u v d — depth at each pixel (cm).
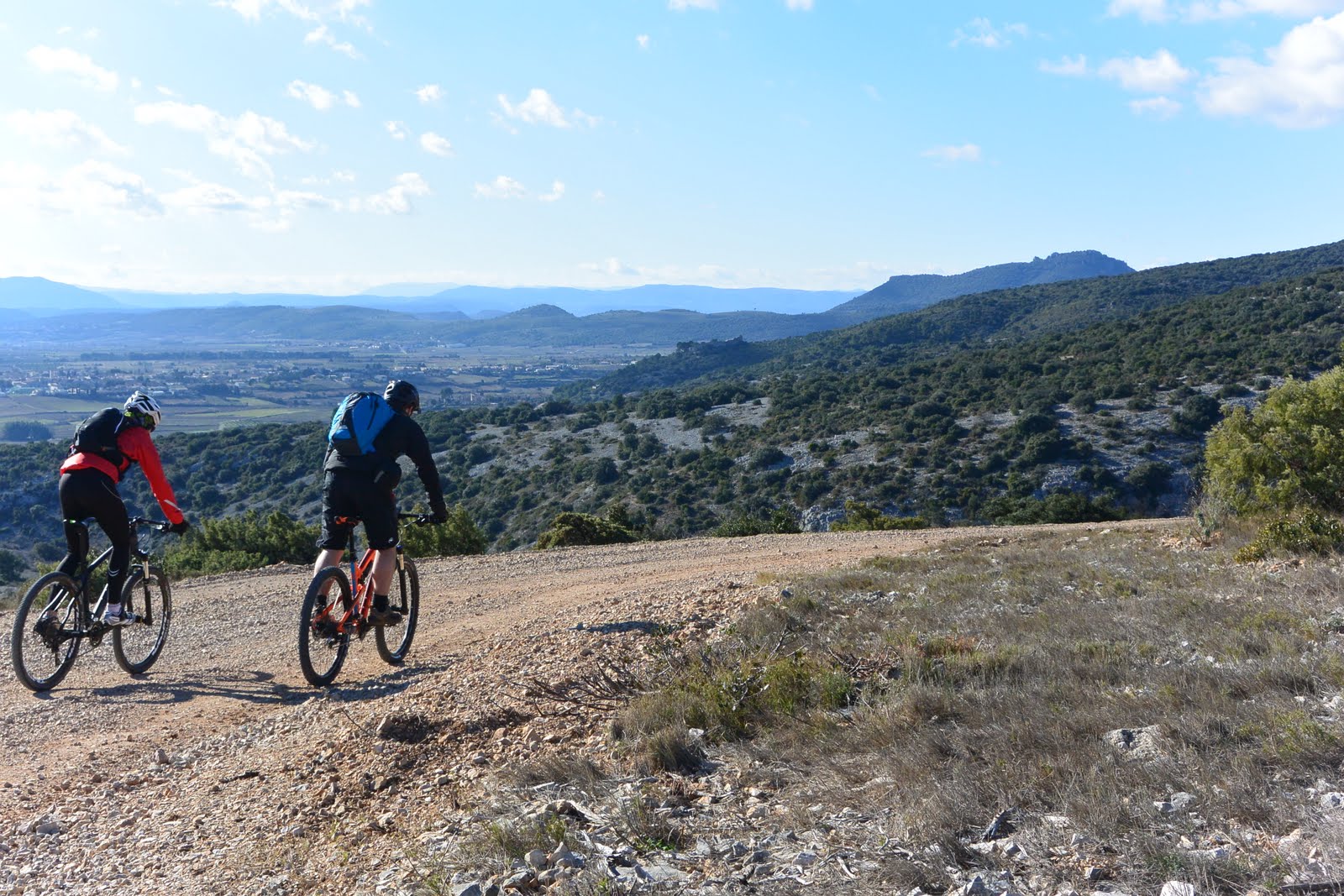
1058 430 6241
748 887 322
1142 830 341
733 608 934
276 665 796
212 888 378
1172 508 5244
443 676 691
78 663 797
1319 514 1235
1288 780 382
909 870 321
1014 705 504
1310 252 18625
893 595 1016
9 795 484
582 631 833
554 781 454
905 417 7288
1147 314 10150
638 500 6669
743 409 8894
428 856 377
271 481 7725
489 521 7038
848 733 489
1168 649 666
